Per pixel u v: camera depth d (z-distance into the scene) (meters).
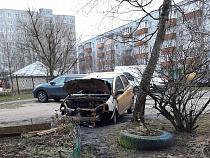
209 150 3.62
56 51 21.94
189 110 4.84
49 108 10.02
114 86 6.57
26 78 23.28
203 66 4.27
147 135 4.11
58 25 21.64
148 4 5.88
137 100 5.74
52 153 3.61
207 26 6.12
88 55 47.56
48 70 23.05
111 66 36.47
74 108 6.45
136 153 3.81
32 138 4.52
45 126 5.18
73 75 12.27
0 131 4.77
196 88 4.41
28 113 8.77
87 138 4.82
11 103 12.96
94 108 6.01
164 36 5.44
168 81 4.36
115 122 6.34
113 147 4.18
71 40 21.23
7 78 28.47
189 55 4.40
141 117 5.65
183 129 4.77
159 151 3.85
